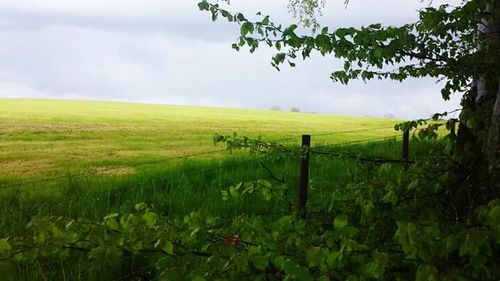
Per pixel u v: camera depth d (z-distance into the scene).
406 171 3.88
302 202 6.12
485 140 3.72
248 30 3.30
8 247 2.37
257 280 2.84
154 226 3.02
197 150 21.48
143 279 4.44
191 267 3.01
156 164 14.40
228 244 3.01
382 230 3.60
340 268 2.62
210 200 7.97
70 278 4.18
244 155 14.18
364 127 50.44
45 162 15.95
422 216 3.43
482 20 4.06
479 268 2.41
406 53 3.63
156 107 79.38
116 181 9.94
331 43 3.35
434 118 4.06
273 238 3.06
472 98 4.39
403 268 2.75
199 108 84.88
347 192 3.79
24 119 38.34
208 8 3.35
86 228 2.80
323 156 4.65
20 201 7.11
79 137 26.67
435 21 3.45
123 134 29.56
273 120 57.41
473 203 3.71
